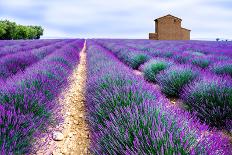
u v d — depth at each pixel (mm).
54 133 3275
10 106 2793
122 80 4051
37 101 3113
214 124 3420
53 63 6648
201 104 3754
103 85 4102
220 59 8586
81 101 5027
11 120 2629
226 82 4082
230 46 17141
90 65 8219
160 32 48250
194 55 10219
